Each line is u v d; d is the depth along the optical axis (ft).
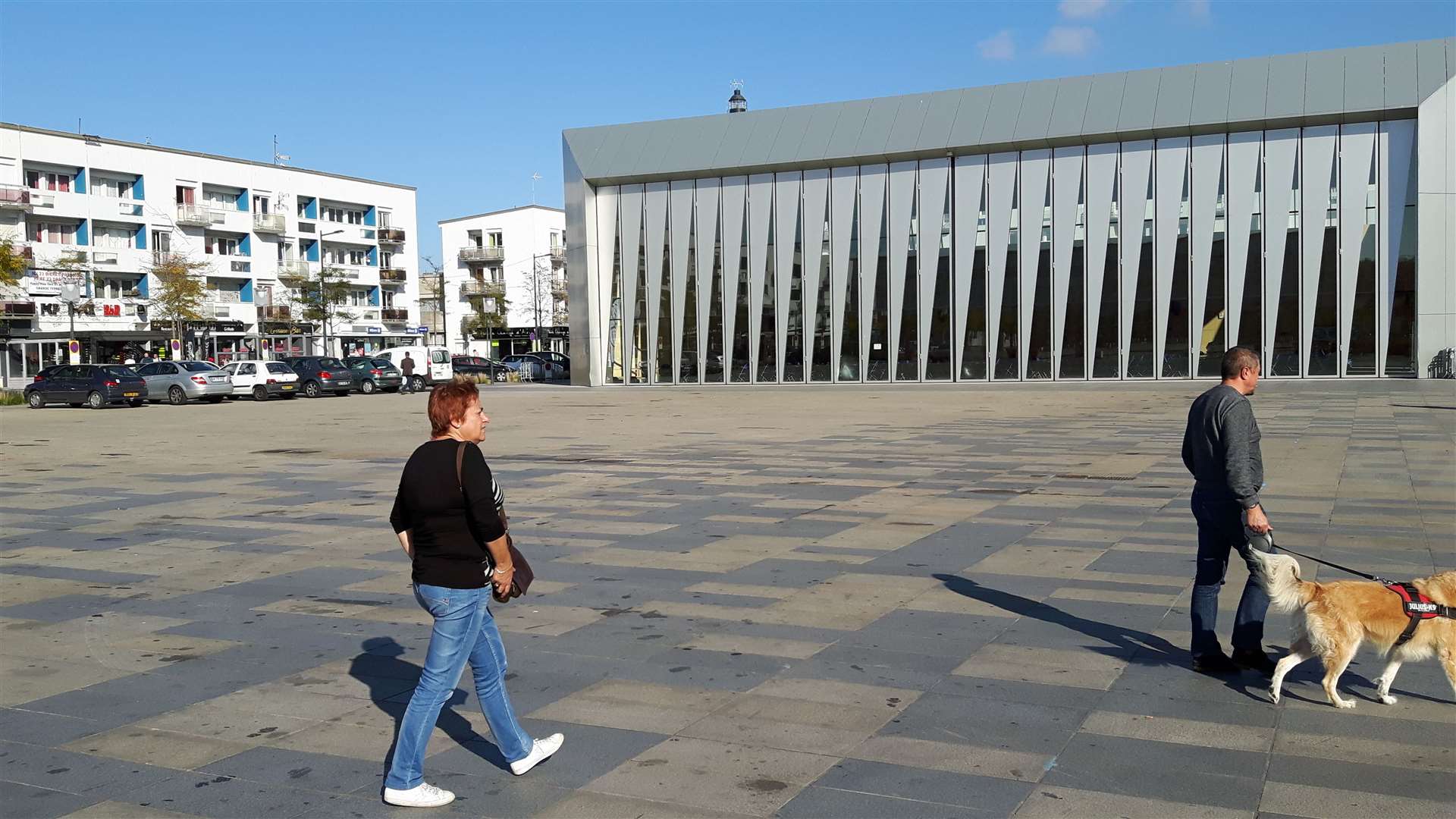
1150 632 21.86
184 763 15.80
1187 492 40.88
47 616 24.53
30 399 127.85
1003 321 140.77
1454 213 122.31
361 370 153.69
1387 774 14.90
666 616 23.67
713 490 43.42
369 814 14.02
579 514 37.65
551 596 25.55
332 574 28.73
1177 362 133.69
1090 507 37.65
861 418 83.46
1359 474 44.65
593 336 161.58
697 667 20.02
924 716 17.30
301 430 82.12
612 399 122.72
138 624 23.72
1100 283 136.26
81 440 74.90
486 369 181.16
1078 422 75.87
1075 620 22.91
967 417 82.23
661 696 18.40
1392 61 125.08
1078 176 136.77
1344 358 127.44
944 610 23.81
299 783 15.06
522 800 14.35
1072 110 135.85
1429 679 18.80
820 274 149.59
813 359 150.71
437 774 15.26
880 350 147.23
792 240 150.92
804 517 36.47
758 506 39.06
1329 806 13.89
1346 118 125.49
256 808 14.25
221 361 221.87
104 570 29.53
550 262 310.86
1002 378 141.18
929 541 31.78
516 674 19.70
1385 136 125.08
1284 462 49.01
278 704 18.38
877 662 20.16
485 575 14.29
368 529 35.86
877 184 146.20
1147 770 15.07
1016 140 137.08
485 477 14.10
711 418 86.53
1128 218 134.72
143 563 30.42
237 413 107.34
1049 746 15.98
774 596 25.34
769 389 141.59
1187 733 16.43
